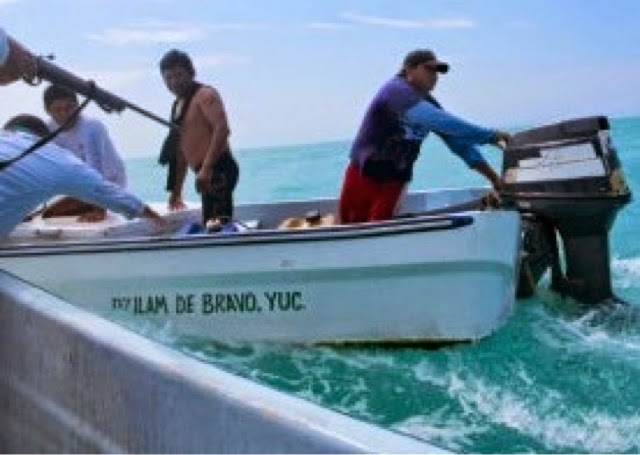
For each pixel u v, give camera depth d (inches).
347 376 170.6
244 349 188.4
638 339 176.9
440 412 148.9
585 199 188.2
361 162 208.4
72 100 249.8
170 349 65.1
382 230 178.4
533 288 200.4
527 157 195.9
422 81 207.9
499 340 177.9
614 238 382.9
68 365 73.7
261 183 1080.8
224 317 188.7
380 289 180.2
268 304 186.4
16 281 92.3
